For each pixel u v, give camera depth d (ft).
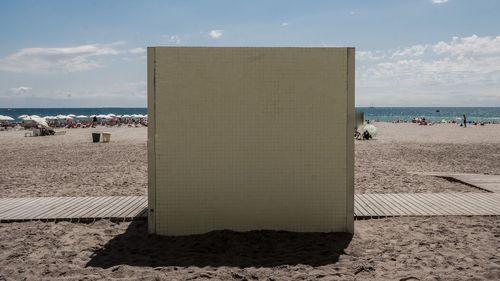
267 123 20.45
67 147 72.43
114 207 26.20
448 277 15.35
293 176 20.58
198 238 19.94
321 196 20.65
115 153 61.93
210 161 20.47
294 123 20.48
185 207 20.52
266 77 20.39
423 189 32.48
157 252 18.49
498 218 23.68
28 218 23.62
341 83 20.44
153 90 20.27
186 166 20.43
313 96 20.42
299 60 20.38
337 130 20.51
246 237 19.89
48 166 48.14
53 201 28.30
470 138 89.30
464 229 21.57
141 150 66.33
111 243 19.76
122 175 40.73
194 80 20.30
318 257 17.70
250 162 20.51
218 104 20.38
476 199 28.43
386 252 18.28
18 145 77.71
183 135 20.38
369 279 15.33
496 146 70.08
